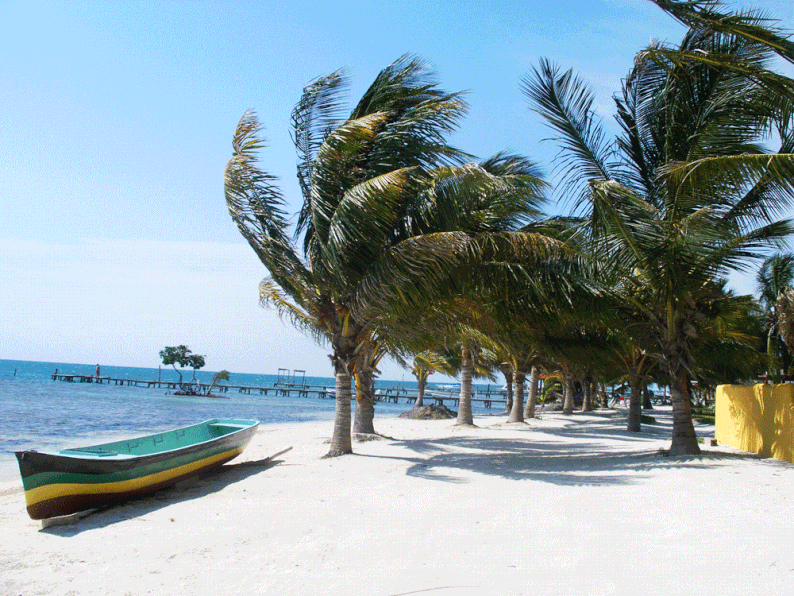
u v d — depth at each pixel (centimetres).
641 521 573
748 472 843
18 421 2520
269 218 1189
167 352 6662
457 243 983
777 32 621
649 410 4131
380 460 1162
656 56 874
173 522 694
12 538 668
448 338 1477
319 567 498
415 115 1209
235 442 1120
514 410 2495
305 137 1250
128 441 1024
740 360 1836
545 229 1386
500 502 717
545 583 412
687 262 1044
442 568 469
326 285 1205
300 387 8894
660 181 1137
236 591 456
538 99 1167
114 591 473
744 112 995
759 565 414
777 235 1080
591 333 1550
